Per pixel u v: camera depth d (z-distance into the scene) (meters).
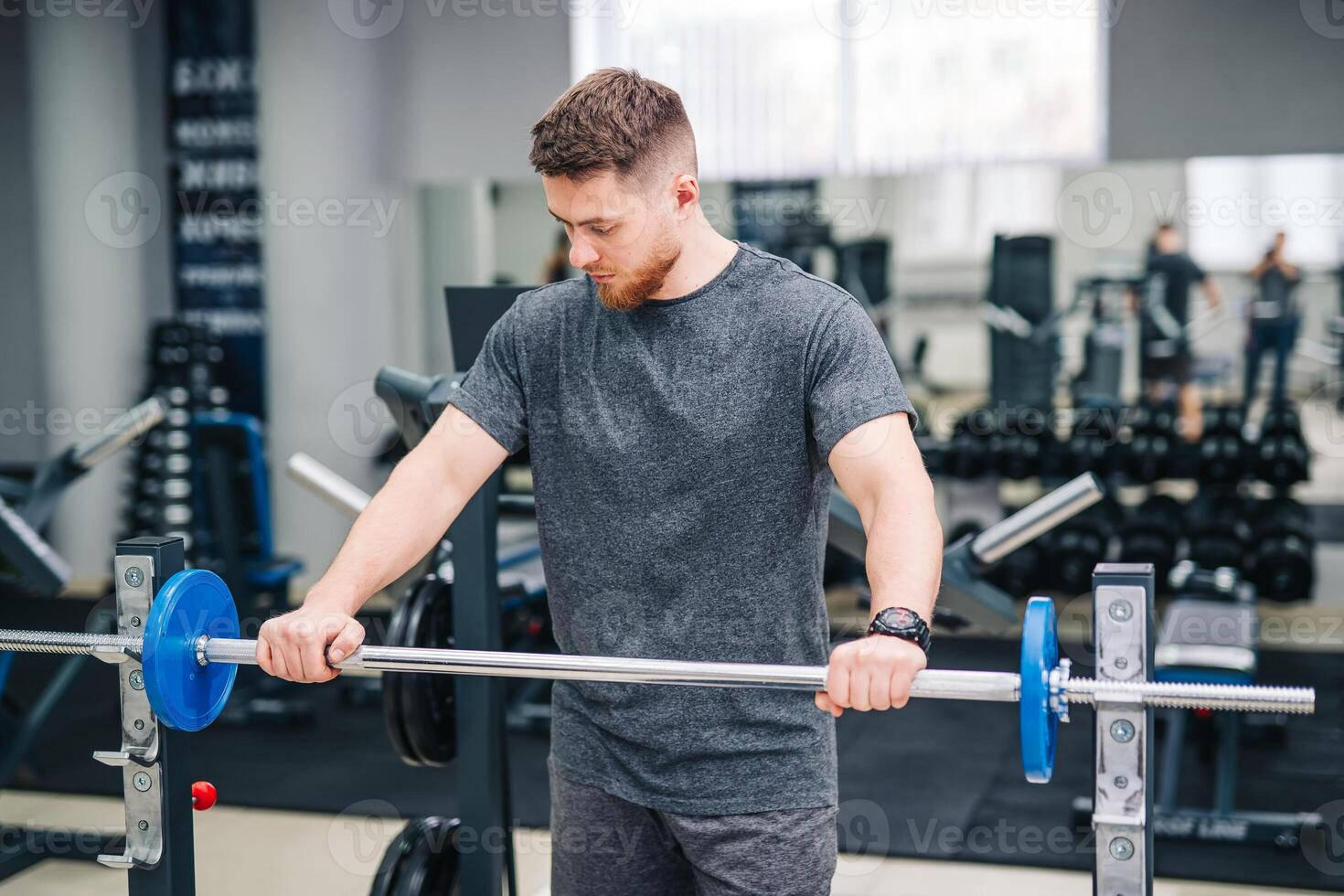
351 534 1.47
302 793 3.55
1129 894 1.25
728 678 1.29
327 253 5.93
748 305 1.42
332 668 1.39
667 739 1.44
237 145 5.94
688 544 1.43
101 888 2.94
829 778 1.48
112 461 6.11
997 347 5.77
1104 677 1.26
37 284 5.97
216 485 4.29
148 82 6.28
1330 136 5.51
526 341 1.52
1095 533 5.32
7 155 6.53
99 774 3.68
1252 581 5.12
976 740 3.97
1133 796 1.24
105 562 6.19
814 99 5.97
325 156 5.89
